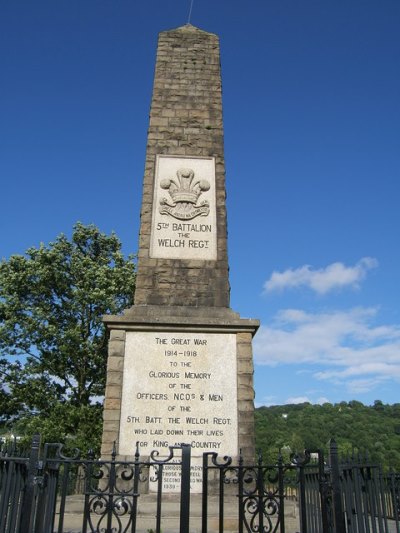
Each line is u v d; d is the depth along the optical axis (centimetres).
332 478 628
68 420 2425
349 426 6278
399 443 5412
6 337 2552
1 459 568
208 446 1037
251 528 640
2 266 2727
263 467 660
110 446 1020
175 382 1082
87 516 606
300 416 6731
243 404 1073
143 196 1299
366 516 674
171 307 1177
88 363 2655
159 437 1036
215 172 1347
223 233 1279
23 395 2516
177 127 1398
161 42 1520
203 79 1477
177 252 1250
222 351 1113
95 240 2959
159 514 596
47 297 2730
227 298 1216
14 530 593
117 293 2742
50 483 674
